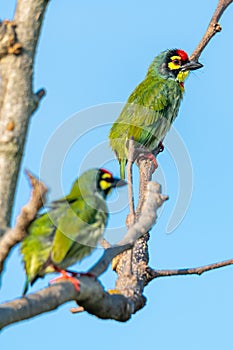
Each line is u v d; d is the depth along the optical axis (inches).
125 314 353.4
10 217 284.4
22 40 286.4
